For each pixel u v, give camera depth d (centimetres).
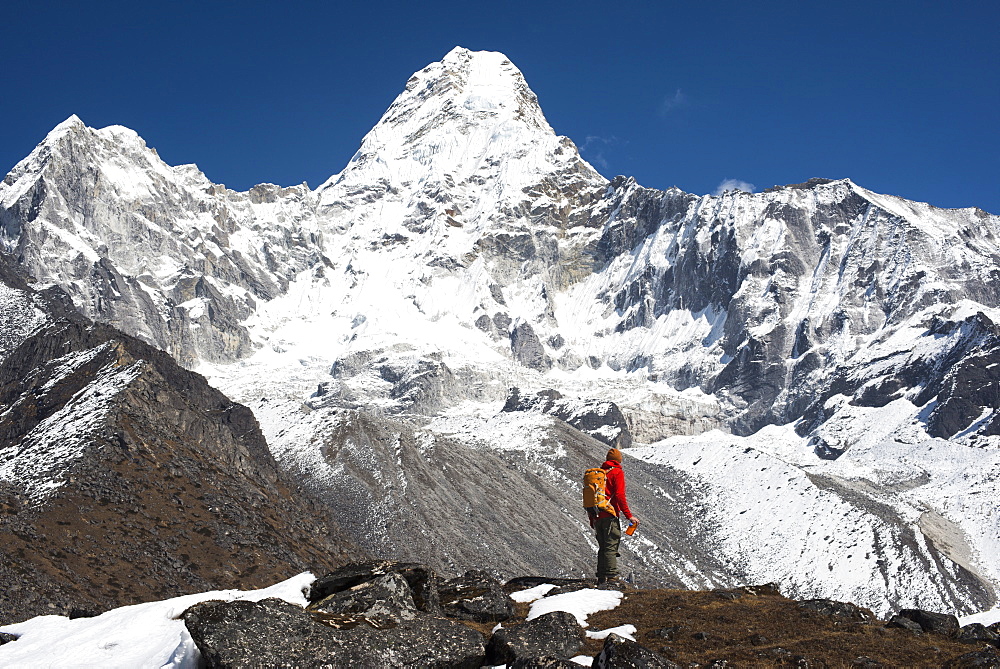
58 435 19138
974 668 2658
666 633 3055
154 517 16750
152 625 3158
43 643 3216
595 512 3719
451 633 2772
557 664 2614
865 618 3312
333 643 2597
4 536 14088
